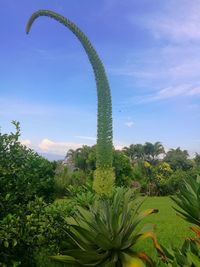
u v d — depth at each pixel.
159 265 5.34
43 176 8.52
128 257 6.06
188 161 56.38
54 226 7.11
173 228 12.64
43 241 7.05
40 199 7.19
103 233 6.12
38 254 7.48
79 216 6.75
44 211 7.15
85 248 6.29
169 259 4.79
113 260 6.00
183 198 5.30
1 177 7.25
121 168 19.84
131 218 6.44
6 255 6.50
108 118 5.79
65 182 20.25
